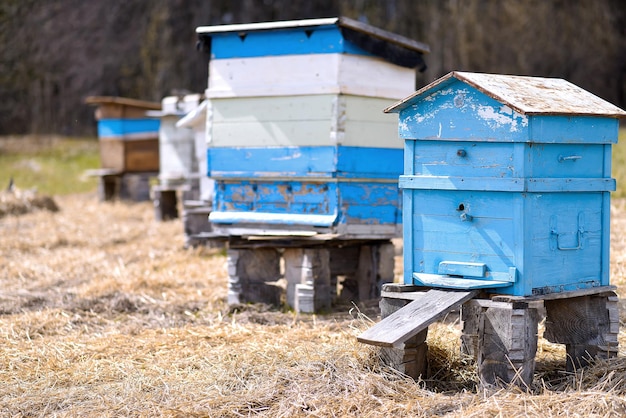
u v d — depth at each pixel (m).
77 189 23.39
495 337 5.41
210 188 12.41
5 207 16.62
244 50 8.47
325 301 8.48
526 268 5.43
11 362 6.68
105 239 13.69
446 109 5.69
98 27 36.53
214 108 8.65
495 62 31.55
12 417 5.48
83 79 35.22
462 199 5.67
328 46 8.08
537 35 31.75
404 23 33.16
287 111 8.27
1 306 8.97
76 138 32.25
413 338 5.75
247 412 5.37
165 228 14.58
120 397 5.75
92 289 9.64
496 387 5.39
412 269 5.93
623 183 13.97
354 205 8.30
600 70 32.25
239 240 8.84
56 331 7.89
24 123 34.59
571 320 5.99
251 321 8.03
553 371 6.07
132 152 17.84
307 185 8.30
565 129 5.55
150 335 7.58
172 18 34.75
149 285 9.74
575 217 5.78
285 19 34.97
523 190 5.37
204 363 6.44
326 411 5.23
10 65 35.69
